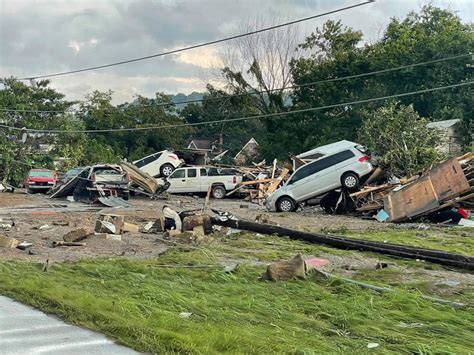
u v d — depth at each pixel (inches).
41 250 514.6
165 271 413.7
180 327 251.8
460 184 764.6
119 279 378.3
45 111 1898.4
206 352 219.3
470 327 279.0
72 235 561.9
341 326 275.0
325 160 959.0
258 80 2098.9
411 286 377.7
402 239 610.9
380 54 1895.9
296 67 2012.8
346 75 1919.3
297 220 834.2
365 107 1873.8
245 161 2331.4
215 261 467.5
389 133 1278.3
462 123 1700.3
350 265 463.2
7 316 273.0
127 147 2460.6
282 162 1990.7
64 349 226.7
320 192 954.1
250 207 1063.0
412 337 254.4
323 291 352.8
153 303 301.1
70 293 313.9
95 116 2383.1
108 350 225.5
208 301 316.2
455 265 454.3
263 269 428.5
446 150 1651.1
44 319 268.1
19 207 976.3
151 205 1048.8
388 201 843.4
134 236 610.5
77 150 1942.7
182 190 1240.2
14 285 334.0
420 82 1849.2
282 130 2010.3
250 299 321.7
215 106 2829.7
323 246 557.6
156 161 1347.2
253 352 221.1
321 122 1964.8
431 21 2113.7
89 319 264.1
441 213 803.4
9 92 1884.8
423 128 1275.8
